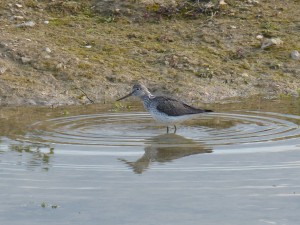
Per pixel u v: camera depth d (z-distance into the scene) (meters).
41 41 19.22
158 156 12.88
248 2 21.89
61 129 14.66
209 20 20.92
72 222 10.15
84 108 16.77
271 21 20.97
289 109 16.53
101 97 17.59
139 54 19.30
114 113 16.33
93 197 10.99
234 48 19.81
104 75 18.31
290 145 13.47
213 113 16.27
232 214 10.45
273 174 11.96
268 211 10.56
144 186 11.41
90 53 19.11
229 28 20.58
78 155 12.88
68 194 11.09
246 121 15.47
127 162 12.53
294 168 12.23
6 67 18.06
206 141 13.84
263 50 19.83
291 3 21.95
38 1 20.98
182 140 13.95
